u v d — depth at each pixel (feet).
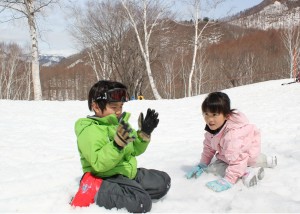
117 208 8.73
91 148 8.50
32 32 54.85
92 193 8.96
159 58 89.20
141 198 8.57
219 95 10.73
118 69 84.38
